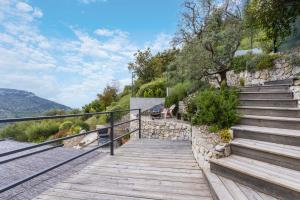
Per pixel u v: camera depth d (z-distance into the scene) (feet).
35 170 10.59
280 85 16.17
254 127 10.74
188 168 10.89
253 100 14.20
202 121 12.14
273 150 8.03
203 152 10.52
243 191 7.09
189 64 21.59
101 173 10.28
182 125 23.91
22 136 55.62
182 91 30.27
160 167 11.10
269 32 23.40
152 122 27.89
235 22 21.85
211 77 24.71
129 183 9.04
